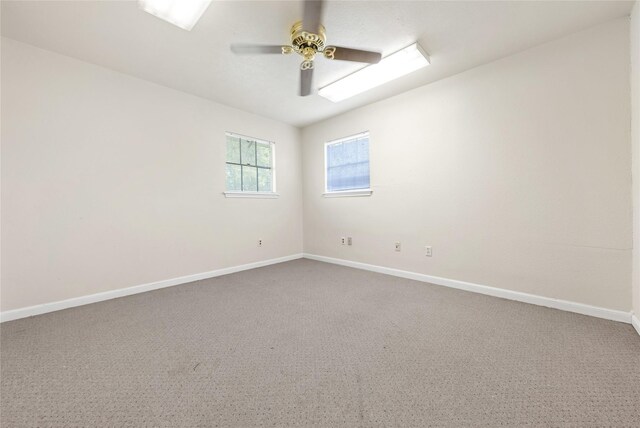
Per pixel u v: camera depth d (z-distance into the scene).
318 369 1.46
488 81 2.58
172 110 3.08
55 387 1.33
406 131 3.21
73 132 2.44
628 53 1.93
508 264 2.50
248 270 3.76
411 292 2.73
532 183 2.36
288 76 2.80
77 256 2.46
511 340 1.74
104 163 2.61
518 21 2.00
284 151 4.36
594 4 1.83
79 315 2.22
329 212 4.21
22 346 1.72
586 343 1.68
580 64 2.12
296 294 2.71
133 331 1.92
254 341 1.77
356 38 2.17
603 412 1.13
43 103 2.29
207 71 2.69
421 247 3.13
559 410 1.15
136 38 2.16
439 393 1.26
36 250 2.26
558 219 2.24
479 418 1.11
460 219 2.80
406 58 2.41
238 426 1.09
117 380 1.38
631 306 1.95
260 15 1.92
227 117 3.61
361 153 3.78
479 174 2.66
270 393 1.28
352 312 2.24
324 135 4.23
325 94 3.18
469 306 2.33
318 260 4.39
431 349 1.65
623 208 1.97
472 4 1.83
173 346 1.71
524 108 2.38
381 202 3.51
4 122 2.13
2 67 2.12
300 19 1.96
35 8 1.81
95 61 2.50
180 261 3.14
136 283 2.80
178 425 1.10
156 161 2.96
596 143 2.07
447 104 2.86
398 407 1.18
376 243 3.59
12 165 2.16
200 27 2.04
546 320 2.02
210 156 3.43
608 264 2.03
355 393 1.27
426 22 2.01
